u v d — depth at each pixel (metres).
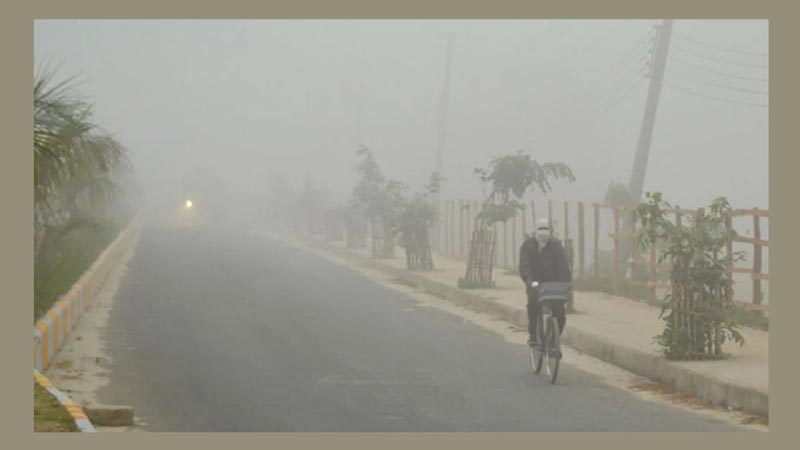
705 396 15.59
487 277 32.25
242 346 20.05
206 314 24.84
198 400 14.88
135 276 34.31
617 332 20.81
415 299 29.70
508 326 24.03
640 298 27.81
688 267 17.66
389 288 32.94
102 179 28.30
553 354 16.78
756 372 16.03
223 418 13.69
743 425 13.72
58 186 18.39
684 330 17.47
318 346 20.27
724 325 17.91
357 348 20.11
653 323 22.30
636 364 18.12
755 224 22.83
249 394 15.37
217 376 16.83
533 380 17.06
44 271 23.28
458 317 25.66
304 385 16.14
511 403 15.00
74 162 18.84
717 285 17.64
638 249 29.45
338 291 31.41
